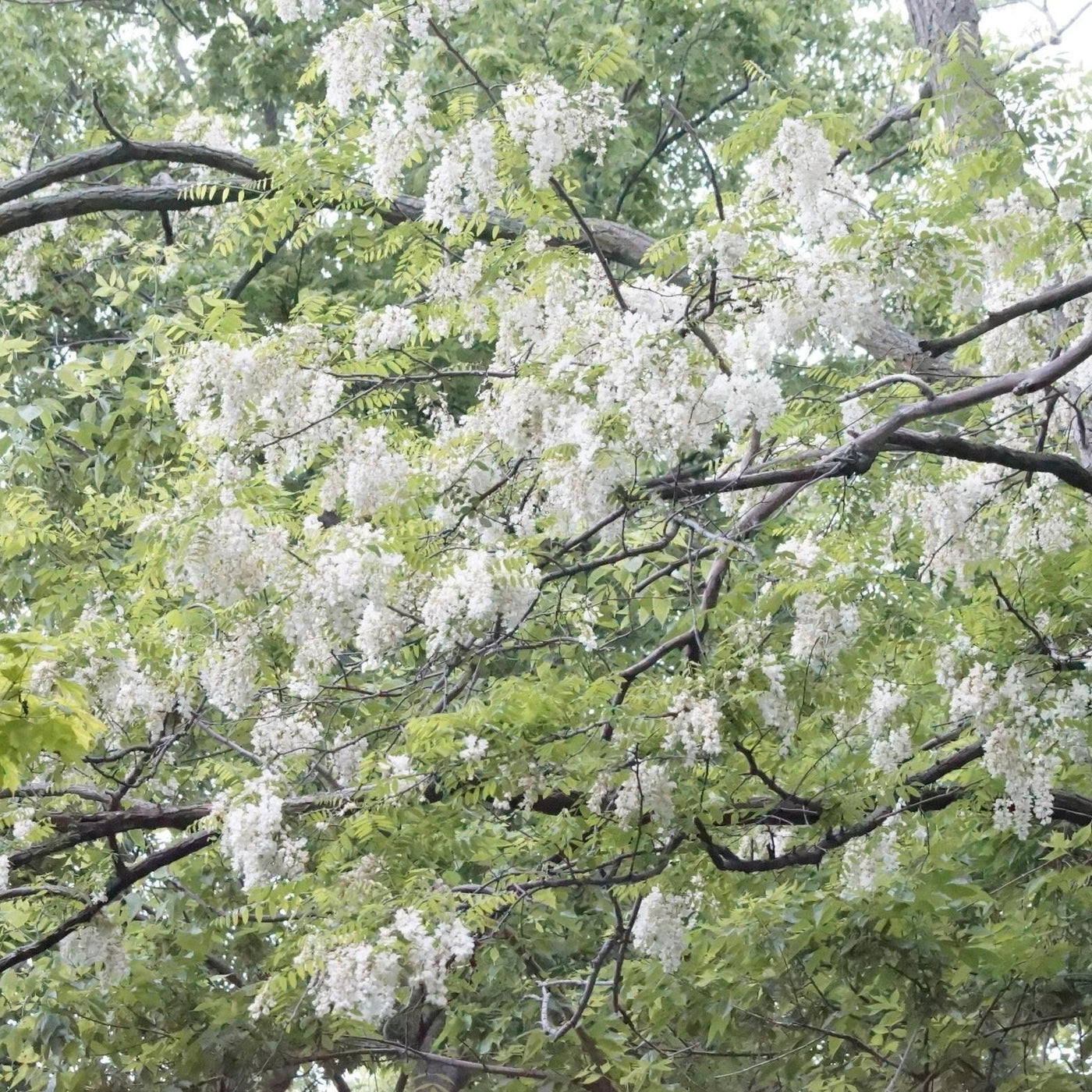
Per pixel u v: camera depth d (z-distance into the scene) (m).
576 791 5.99
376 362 6.50
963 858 7.93
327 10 14.47
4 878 6.41
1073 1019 7.52
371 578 5.68
